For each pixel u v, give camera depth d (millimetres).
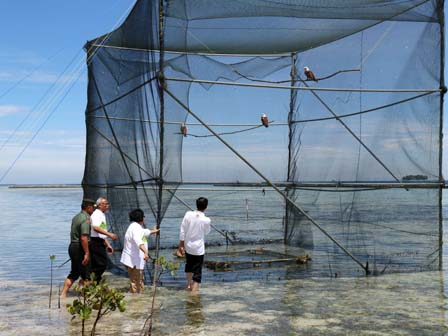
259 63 12930
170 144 8953
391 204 10227
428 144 9945
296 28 10555
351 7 9211
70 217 27109
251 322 6613
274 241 14156
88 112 11750
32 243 15547
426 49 9914
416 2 9234
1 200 56750
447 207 29234
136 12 9336
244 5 9047
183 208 15766
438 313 7062
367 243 10414
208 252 12656
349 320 6719
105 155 10891
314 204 11930
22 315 6965
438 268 10133
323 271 10172
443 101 9727
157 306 7418
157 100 8633
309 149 12188
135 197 9555
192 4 8867
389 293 8250
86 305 4906
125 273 9938
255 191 13875
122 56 10023
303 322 6617
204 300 7812
